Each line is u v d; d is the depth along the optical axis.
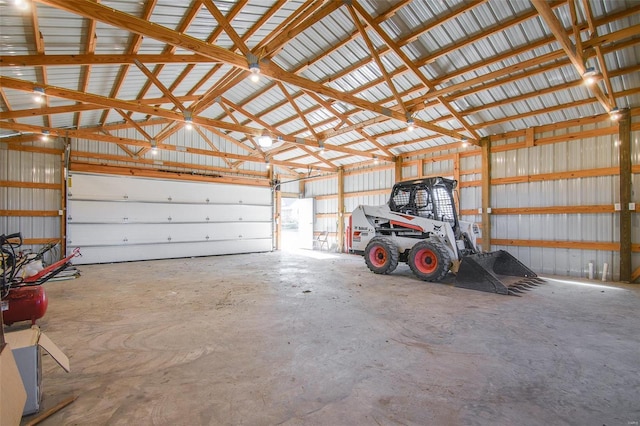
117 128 8.31
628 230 5.57
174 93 6.98
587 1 3.69
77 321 3.59
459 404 1.96
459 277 5.24
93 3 2.89
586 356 2.62
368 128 8.28
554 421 1.79
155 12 4.13
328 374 2.34
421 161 8.79
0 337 1.59
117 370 2.43
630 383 2.20
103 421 1.81
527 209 6.80
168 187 9.35
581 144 6.18
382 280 5.89
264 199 11.44
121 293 4.92
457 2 4.33
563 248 6.38
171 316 3.75
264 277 6.26
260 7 4.57
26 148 7.36
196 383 2.23
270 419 1.82
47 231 7.57
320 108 7.70
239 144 10.66
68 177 7.75
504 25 4.46
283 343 2.93
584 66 3.93
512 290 4.90
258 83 7.09
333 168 11.23
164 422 1.80
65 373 2.39
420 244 5.79
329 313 3.84
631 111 5.56
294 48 5.91
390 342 2.94
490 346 2.83
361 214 7.11
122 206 8.59
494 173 7.34
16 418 1.45
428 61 5.34
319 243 12.19
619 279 5.70
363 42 5.41
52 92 4.52
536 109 6.23
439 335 3.11
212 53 3.63
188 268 7.47
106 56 4.29
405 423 1.78
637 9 3.94
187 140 9.78
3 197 7.08
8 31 3.61
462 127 7.32
